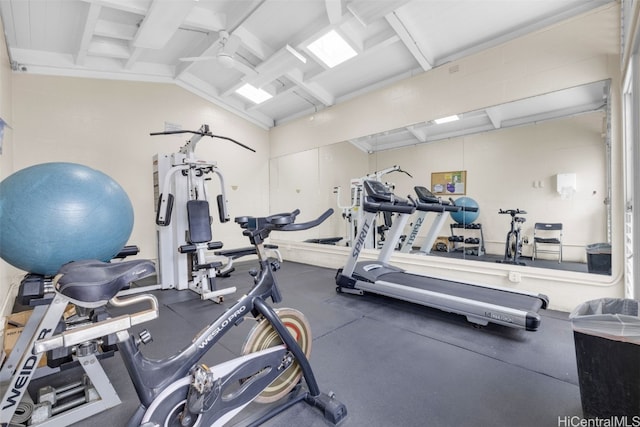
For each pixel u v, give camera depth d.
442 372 1.91
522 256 4.08
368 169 5.54
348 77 4.70
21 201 1.32
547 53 3.05
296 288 3.97
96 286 0.97
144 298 1.19
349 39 3.73
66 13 3.39
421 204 3.30
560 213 3.74
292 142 6.25
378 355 2.14
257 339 1.48
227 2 3.41
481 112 3.90
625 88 2.44
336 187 5.79
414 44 3.63
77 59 4.13
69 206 1.38
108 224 1.50
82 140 4.41
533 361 2.04
